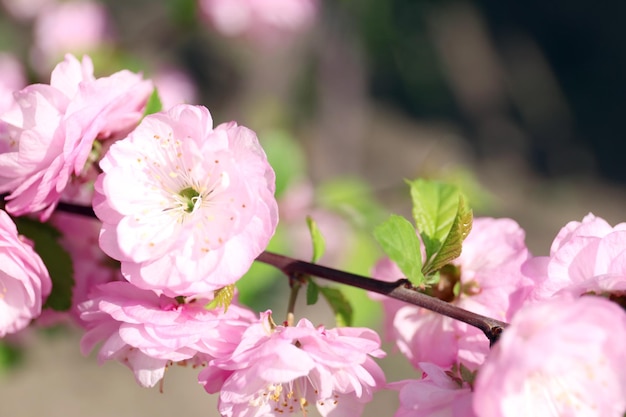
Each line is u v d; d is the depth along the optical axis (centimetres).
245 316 33
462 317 32
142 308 32
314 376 33
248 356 32
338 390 32
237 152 32
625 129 141
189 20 62
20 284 34
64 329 53
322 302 74
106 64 58
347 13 98
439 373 32
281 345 31
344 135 101
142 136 32
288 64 101
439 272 34
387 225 33
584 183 132
